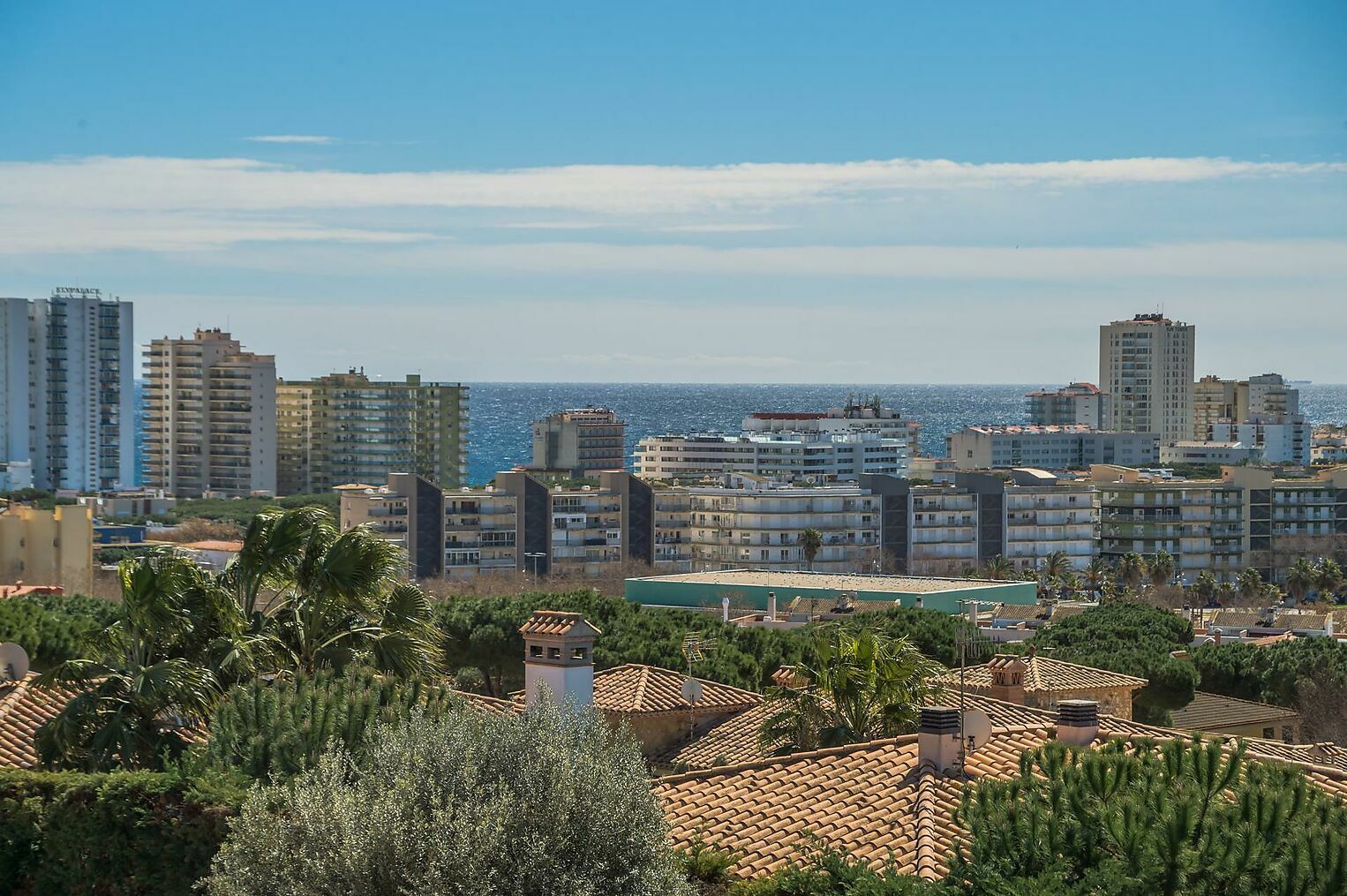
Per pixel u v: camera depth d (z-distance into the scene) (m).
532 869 31.52
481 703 54.47
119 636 49.78
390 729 35.72
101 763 45.03
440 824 31.44
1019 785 32.75
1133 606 128.12
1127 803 30.44
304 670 49.22
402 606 52.88
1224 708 93.44
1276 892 28.66
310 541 52.25
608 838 32.53
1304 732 92.94
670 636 85.00
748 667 78.44
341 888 31.31
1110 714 72.69
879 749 43.88
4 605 66.25
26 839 38.47
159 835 37.28
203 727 46.41
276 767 39.81
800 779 42.59
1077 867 30.70
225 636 49.88
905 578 170.38
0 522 185.50
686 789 43.38
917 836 38.47
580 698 49.19
